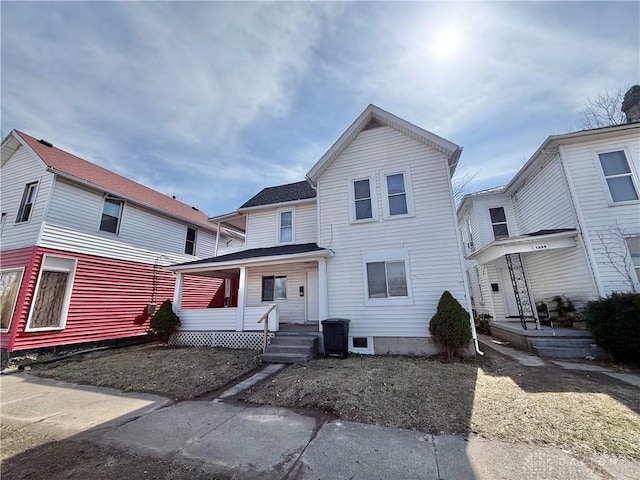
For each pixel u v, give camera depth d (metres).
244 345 9.01
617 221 7.84
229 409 4.39
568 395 4.46
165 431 3.67
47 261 9.45
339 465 2.75
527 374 5.70
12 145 11.04
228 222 14.30
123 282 11.93
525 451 2.90
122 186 13.16
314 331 8.49
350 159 9.81
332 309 8.74
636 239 7.66
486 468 2.62
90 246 10.84
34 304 8.91
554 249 9.28
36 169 10.45
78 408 4.67
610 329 6.48
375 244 8.81
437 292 7.92
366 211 9.31
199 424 3.86
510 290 11.71
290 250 9.83
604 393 4.51
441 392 4.71
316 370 6.23
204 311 9.89
